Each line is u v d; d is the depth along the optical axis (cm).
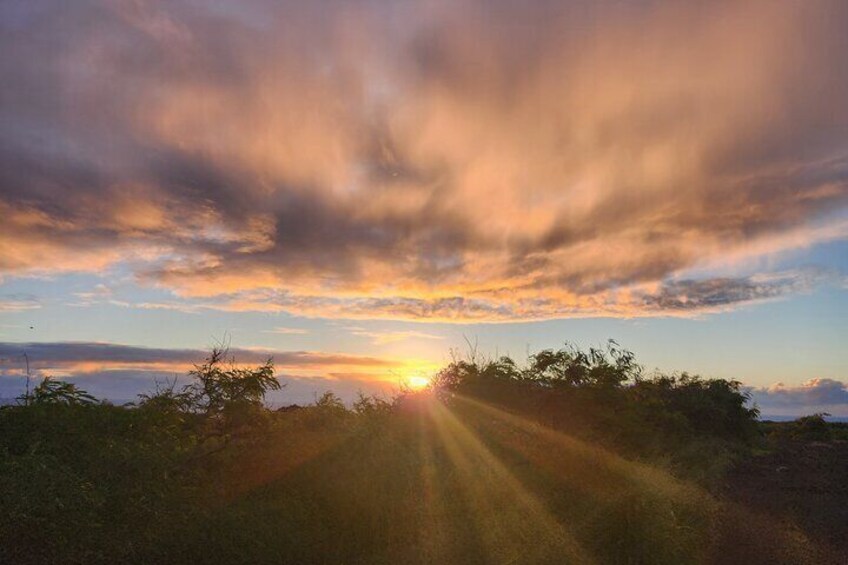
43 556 612
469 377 1415
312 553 741
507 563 815
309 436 956
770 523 1209
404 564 775
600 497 973
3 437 796
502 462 1035
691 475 1493
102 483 734
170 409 998
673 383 2553
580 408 1430
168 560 659
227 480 841
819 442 3173
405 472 927
